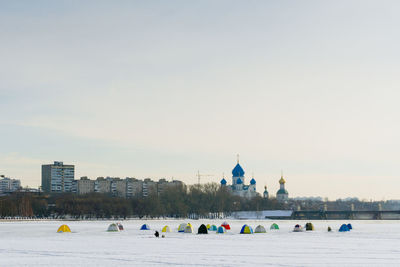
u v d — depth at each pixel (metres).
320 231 148.38
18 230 143.75
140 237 110.69
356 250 75.19
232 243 90.50
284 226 199.88
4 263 57.81
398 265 56.28
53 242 93.38
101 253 70.06
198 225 197.62
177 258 62.94
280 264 56.75
